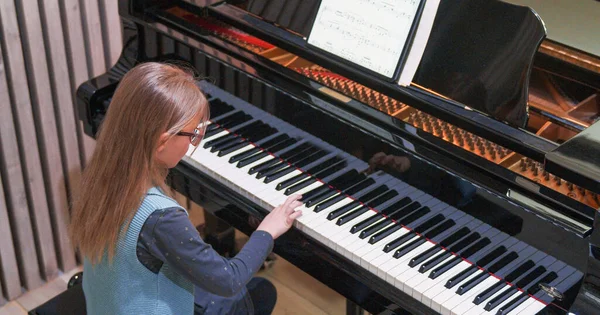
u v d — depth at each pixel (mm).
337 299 2957
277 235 2064
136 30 2734
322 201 2254
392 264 2047
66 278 3361
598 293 1773
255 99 2438
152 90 1672
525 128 2105
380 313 2088
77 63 3049
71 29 2971
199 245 1752
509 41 2068
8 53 2824
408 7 2152
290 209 2123
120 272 1764
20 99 2934
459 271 2035
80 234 1785
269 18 2574
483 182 1989
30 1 2805
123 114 1686
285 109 2363
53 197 3219
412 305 1987
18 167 3045
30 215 3213
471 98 2137
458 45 2156
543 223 1893
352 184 2262
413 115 2250
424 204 2123
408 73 2178
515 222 1950
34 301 3240
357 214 2205
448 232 2094
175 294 1834
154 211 1703
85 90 2682
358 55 2242
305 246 2191
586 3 2623
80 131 3184
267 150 2443
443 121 2225
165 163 1782
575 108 2207
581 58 2305
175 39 2605
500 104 2086
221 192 2381
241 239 3104
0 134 2938
